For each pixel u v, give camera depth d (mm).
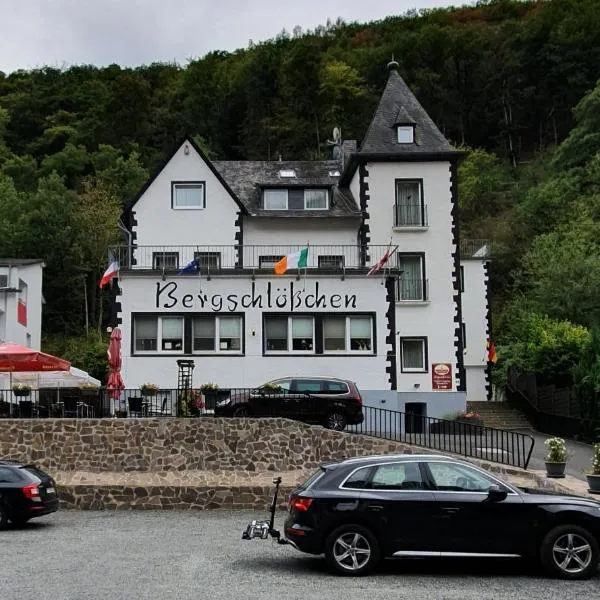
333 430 20594
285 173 38469
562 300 39656
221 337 29188
